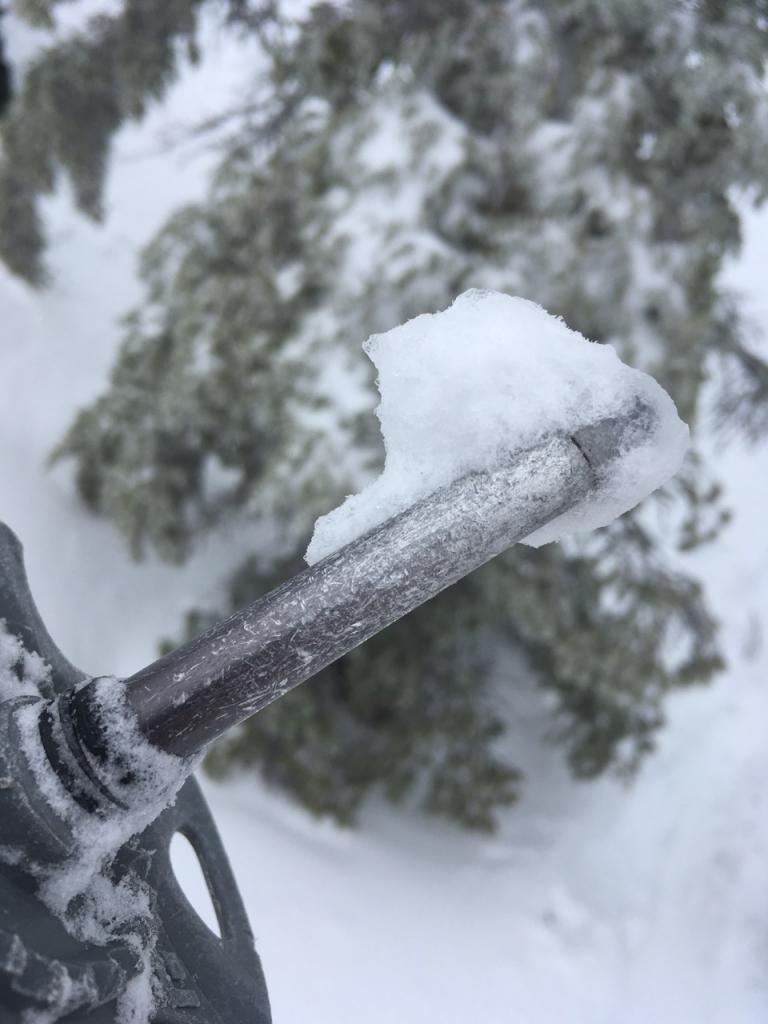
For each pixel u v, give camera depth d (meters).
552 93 4.34
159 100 5.63
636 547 5.15
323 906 5.25
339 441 4.10
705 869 6.37
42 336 6.92
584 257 4.17
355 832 5.73
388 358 0.93
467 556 0.85
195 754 0.88
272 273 4.46
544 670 5.64
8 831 0.81
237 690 0.84
